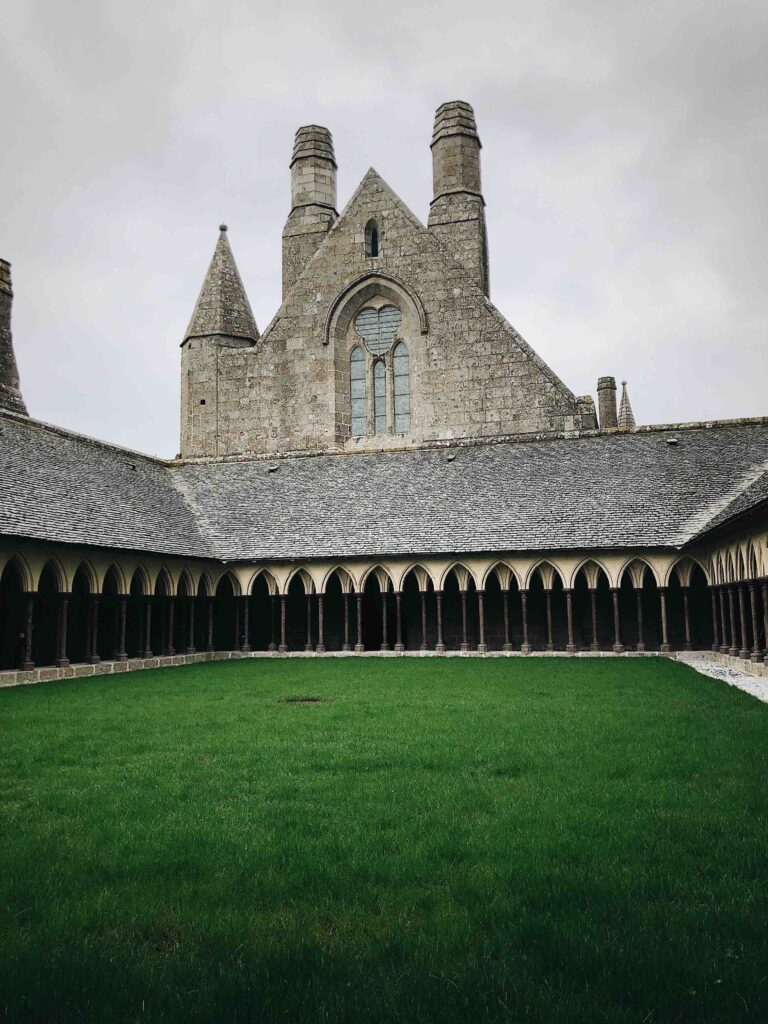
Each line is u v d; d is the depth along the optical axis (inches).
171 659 1211.2
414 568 1311.5
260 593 1457.9
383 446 1790.1
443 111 1891.0
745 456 1341.0
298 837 285.6
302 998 176.7
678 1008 170.7
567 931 206.5
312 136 2026.3
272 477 1558.8
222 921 217.8
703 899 228.8
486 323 1734.7
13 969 190.4
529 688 742.5
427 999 175.9
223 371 1892.2
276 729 516.4
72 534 1037.8
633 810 311.6
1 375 1489.9
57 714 606.2
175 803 332.8
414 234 1797.5
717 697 649.6
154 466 1588.3
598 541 1227.9
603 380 2006.6
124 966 192.2
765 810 308.0
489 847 270.8
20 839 286.7
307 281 1865.2
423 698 675.4
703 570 1220.5
